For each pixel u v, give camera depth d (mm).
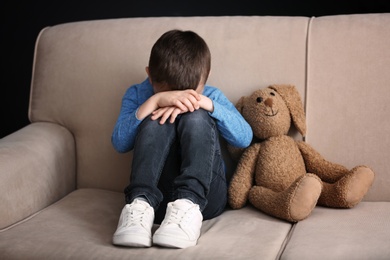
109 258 1521
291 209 1703
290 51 1993
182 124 1731
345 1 2471
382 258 1436
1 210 1741
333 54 1960
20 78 2924
